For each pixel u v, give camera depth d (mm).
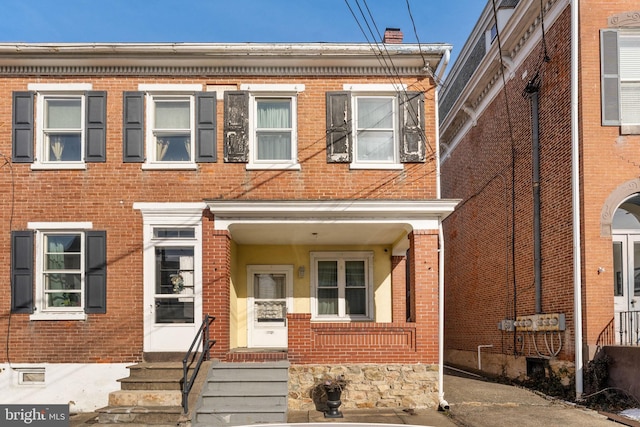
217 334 10984
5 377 11039
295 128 11641
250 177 11484
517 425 9172
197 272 11195
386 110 11828
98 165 11453
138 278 11234
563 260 11758
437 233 11070
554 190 12250
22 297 11172
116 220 11352
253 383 10273
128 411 9297
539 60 13031
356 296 13633
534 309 13016
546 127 12719
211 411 9477
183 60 11586
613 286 10961
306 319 10781
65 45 11289
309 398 10570
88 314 11156
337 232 12047
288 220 11078
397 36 13992
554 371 11930
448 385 13109
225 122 11570
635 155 11195
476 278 17312
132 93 11578
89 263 11242
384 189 11461
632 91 11477
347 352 10742
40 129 11555
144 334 11078
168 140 11750
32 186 11406
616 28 11406
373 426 4602
